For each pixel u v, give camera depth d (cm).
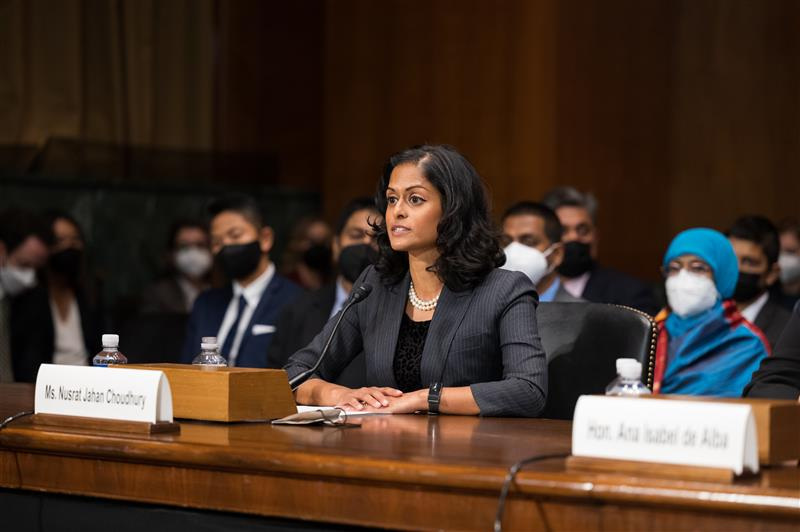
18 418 322
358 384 514
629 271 1146
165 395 302
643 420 239
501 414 372
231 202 689
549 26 1117
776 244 662
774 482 229
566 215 753
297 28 1360
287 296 691
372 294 427
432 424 337
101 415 306
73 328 806
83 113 1214
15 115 1178
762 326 656
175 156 1236
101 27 1230
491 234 407
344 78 1266
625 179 1148
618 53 1148
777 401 254
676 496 221
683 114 1180
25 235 770
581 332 433
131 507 283
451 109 1178
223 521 269
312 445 275
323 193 1281
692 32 1180
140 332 739
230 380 324
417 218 400
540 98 1120
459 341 399
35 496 299
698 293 553
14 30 1177
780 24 1178
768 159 1182
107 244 1097
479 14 1159
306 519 258
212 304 699
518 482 233
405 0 1216
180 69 1287
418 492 245
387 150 1230
